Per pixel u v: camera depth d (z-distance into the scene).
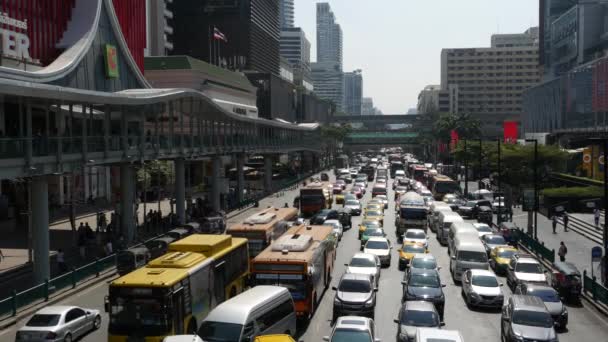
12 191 63.62
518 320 24.73
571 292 33.69
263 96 150.62
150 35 130.38
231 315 21.09
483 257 37.66
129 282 21.92
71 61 54.62
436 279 30.78
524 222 66.56
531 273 34.62
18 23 51.66
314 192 67.88
